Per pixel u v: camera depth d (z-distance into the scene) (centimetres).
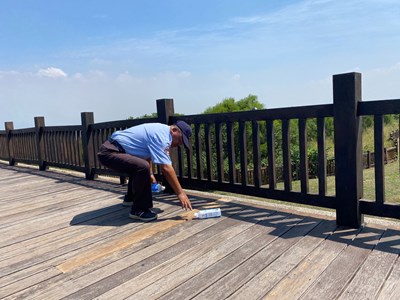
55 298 176
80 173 612
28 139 710
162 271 199
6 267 217
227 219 286
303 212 293
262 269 194
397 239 224
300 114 268
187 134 295
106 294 177
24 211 358
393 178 1005
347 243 222
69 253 235
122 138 295
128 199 351
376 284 171
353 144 238
